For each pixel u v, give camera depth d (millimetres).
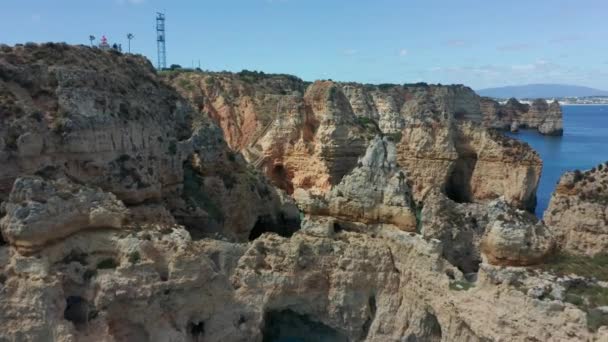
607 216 30734
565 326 23828
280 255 33812
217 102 106938
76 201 28172
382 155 37281
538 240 28234
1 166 30062
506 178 62719
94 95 36531
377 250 34219
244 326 31984
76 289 27656
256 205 51031
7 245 27031
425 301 31703
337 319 34156
